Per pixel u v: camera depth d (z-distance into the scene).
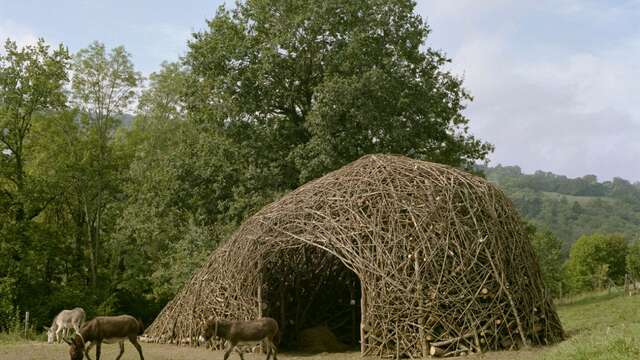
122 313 46.91
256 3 33.47
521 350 17.58
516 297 18.27
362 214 18.45
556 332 19.31
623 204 179.38
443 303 17.45
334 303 24.50
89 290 40.97
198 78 34.19
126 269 46.12
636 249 82.12
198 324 20.62
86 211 41.62
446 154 35.09
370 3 32.84
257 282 19.75
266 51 31.55
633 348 13.74
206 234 31.94
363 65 31.61
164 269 37.16
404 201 18.31
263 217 20.34
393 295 17.52
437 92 33.84
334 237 18.47
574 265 84.75
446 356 17.16
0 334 25.16
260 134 31.89
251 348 19.62
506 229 19.00
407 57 34.25
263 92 32.59
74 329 23.34
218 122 33.09
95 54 42.53
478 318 17.58
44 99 37.81
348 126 30.33
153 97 44.31
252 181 30.75
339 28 32.22
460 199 18.81
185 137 36.81
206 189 33.12
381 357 17.69
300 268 22.61
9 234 35.78
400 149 31.59
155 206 34.31
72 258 42.56
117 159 43.34
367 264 17.89
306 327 23.56
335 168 29.75
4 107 36.53
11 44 37.28
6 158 37.16
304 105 34.03
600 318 26.66
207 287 20.67
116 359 16.59
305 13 31.91
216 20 34.09
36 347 20.05
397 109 31.70
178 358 18.03
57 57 38.59
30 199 36.78
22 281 36.81
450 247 17.86
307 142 30.86
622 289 43.03
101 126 42.53
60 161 39.50
